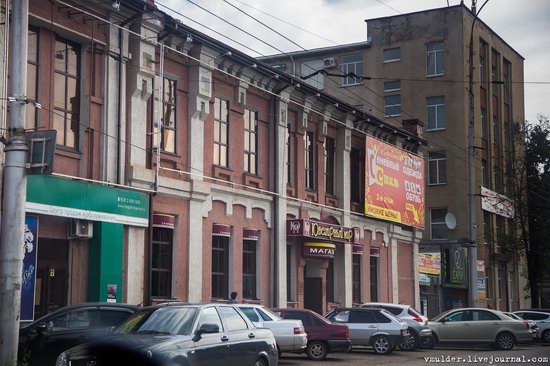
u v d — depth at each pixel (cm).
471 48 3597
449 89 4997
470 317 2852
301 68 5453
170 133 2359
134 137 2152
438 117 5025
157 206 2270
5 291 1357
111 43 2098
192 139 2414
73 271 1981
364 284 3484
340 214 3325
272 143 2878
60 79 1991
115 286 2038
